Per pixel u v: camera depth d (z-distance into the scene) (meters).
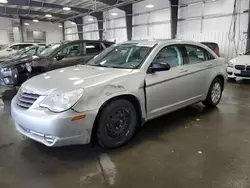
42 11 17.91
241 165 2.31
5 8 16.48
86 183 2.05
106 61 3.38
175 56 3.30
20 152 2.62
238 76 6.92
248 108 4.25
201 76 3.66
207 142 2.84
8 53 11.45
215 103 4.22
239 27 9.11
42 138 2.34
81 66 3.38
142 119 2.86
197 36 10.93
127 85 2.62
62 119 2.16
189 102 3.55
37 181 2.08
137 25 14.60
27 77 4.96
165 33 12.62
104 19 17.36
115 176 2.16
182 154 2.55
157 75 2.92
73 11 17.31
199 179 2.09
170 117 3.77
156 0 12.81
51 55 5.37
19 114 2.41
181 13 11.55
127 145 2.77
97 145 2.76
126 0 12.55
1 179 2.11
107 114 2.50
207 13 10.32
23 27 21.34
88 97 2.31
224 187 1.97
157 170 2.25
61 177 2.14
